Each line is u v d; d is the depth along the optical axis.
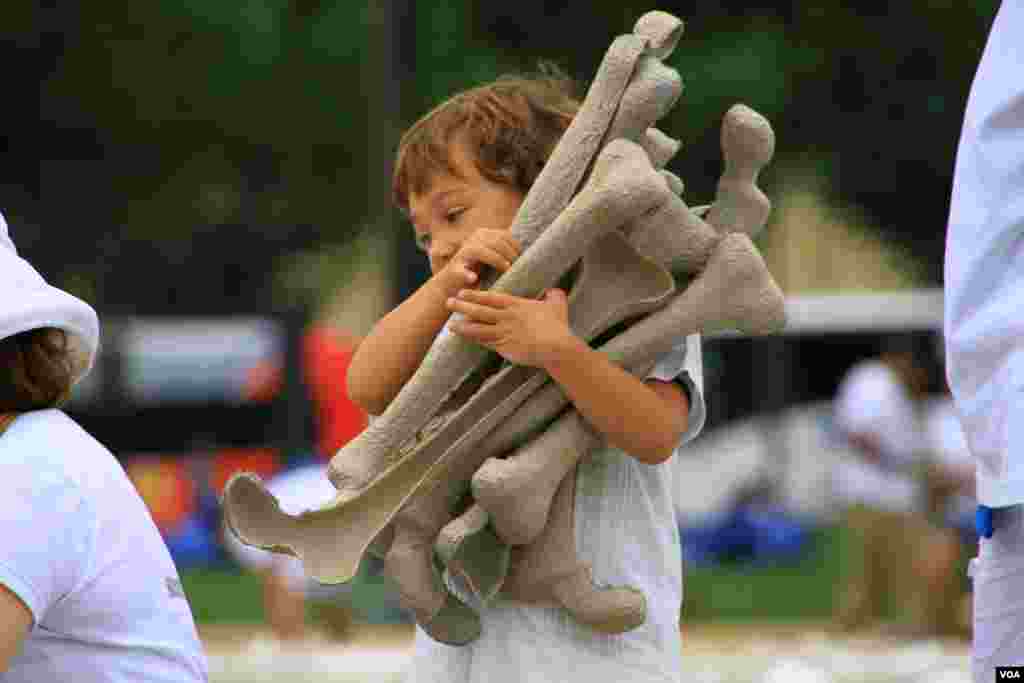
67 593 8.85
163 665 9.09
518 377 9.16
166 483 52.72
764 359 56.25
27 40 56.97
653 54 9.45
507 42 50.06
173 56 57.62
